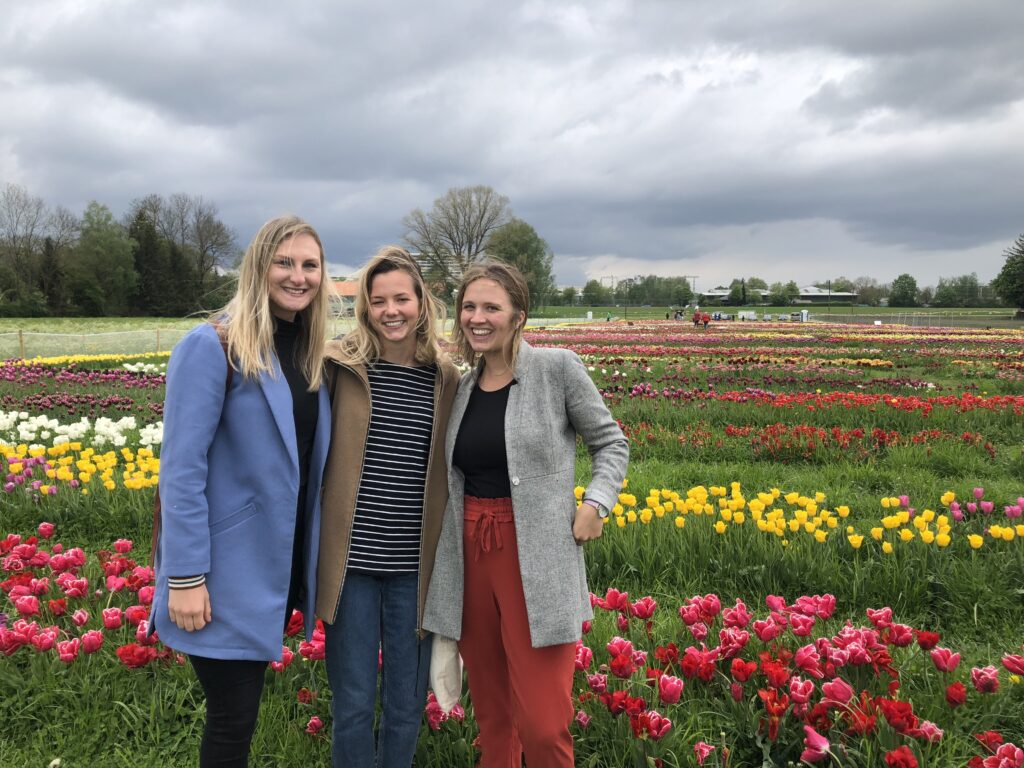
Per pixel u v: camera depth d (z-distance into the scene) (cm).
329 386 267
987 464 797
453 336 284
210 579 229
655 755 262
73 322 5434
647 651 344
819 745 248
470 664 276
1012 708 310
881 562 474
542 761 252
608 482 265
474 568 269
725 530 513
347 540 257
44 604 380
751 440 902
